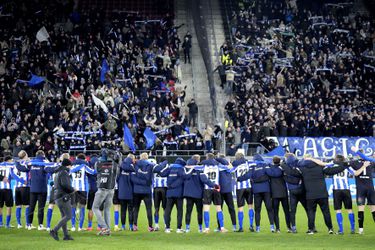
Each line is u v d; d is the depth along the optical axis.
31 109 30.58
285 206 16.39
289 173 16.12
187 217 16.39
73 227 16.89
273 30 38.91
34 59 34.34
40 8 38.81
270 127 30.11
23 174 17.30
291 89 34.12
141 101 31.88
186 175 16.27
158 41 37.28
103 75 33.69
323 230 16.94
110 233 15.86
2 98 31.64
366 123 31.34
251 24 39.47
